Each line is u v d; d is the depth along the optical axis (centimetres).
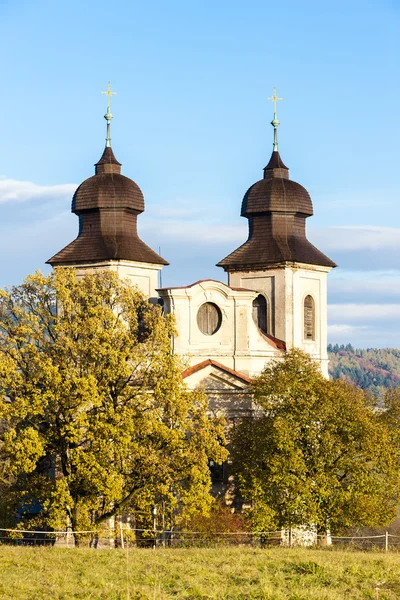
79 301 9512
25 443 8550
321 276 12938
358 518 9188
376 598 5250
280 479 9262
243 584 5591
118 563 6281
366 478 9344
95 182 12044
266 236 12694
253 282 12719
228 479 10794
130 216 12188
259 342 11781
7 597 5116
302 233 12875
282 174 12925
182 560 6419
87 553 6806
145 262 12006
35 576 5738
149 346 9275
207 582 5631
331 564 6166
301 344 12644
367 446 9294
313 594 5212
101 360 9062
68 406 8838
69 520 9138
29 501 9300
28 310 9438
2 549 7038
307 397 9631
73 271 9544
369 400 10150
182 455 8888
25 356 9150
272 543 9894
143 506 8950
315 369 10019
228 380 11050
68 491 8688
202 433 9006
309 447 9550
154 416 9062
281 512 9425
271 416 9825
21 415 8681
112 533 9344
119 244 11925
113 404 9100
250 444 9912
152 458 8806
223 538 9612
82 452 8725
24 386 9000
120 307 9656
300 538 10050
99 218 12056
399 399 10319
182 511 9750
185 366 9531
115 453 8725
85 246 11975
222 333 11462
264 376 10069
